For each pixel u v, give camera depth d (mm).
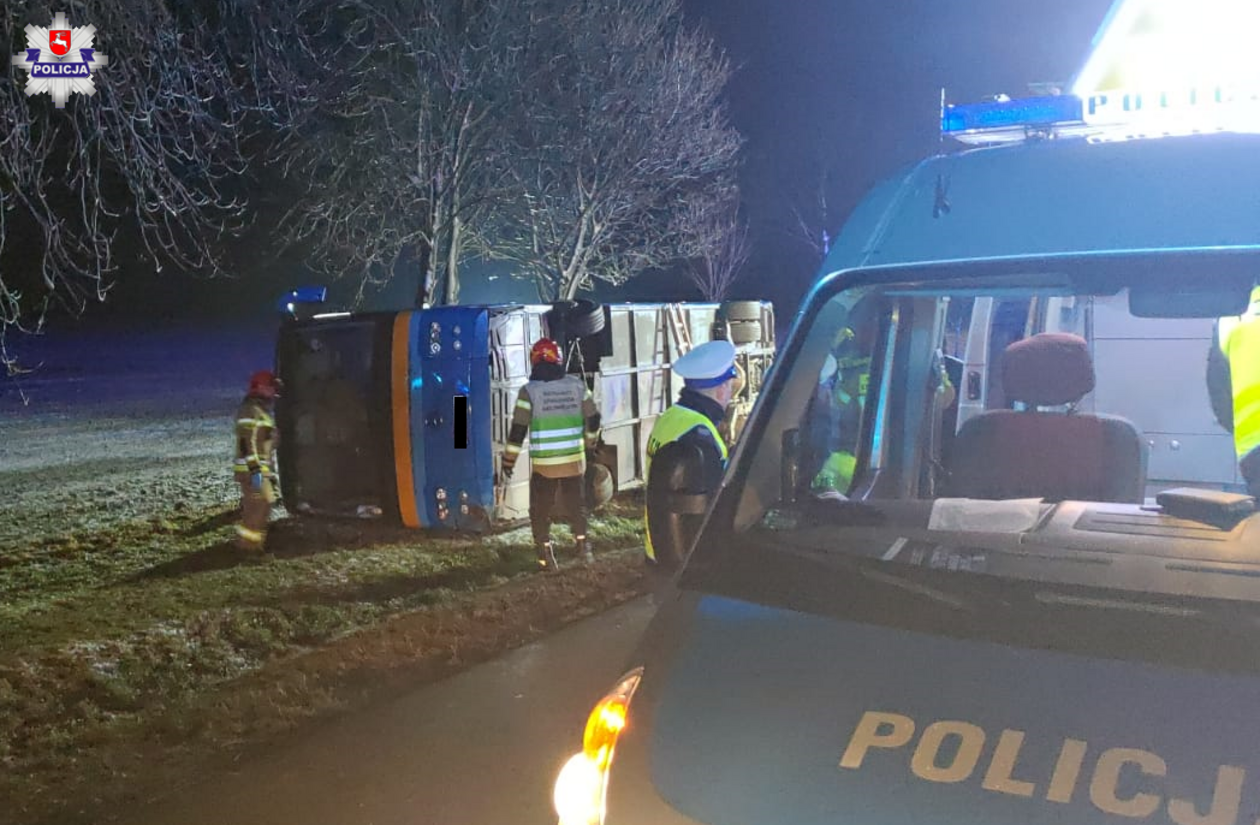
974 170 2949
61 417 19891
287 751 4629
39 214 7730
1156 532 2418
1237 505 2426
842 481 3137
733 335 10047
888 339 3400
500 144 17125
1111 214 2703
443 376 8859
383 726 4891
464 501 8898
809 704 2070
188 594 7496
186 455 14984
